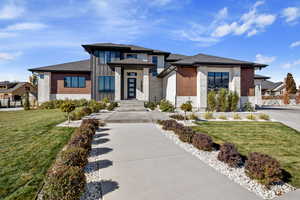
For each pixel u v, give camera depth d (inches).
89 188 118.7
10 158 175.2
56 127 320.5
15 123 365.1
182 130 255.1
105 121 379.6
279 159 186.9
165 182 128.7
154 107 627.2
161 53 875.4
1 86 1786.4
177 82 631.2
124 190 116.9
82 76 834.2
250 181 132.5
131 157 179.6
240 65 640.4
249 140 264.4
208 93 642.2
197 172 146.8
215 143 237.6
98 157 178.5
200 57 711.7
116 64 649.0
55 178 98.8
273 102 1342.3
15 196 109.6
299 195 115.3
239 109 647.8
